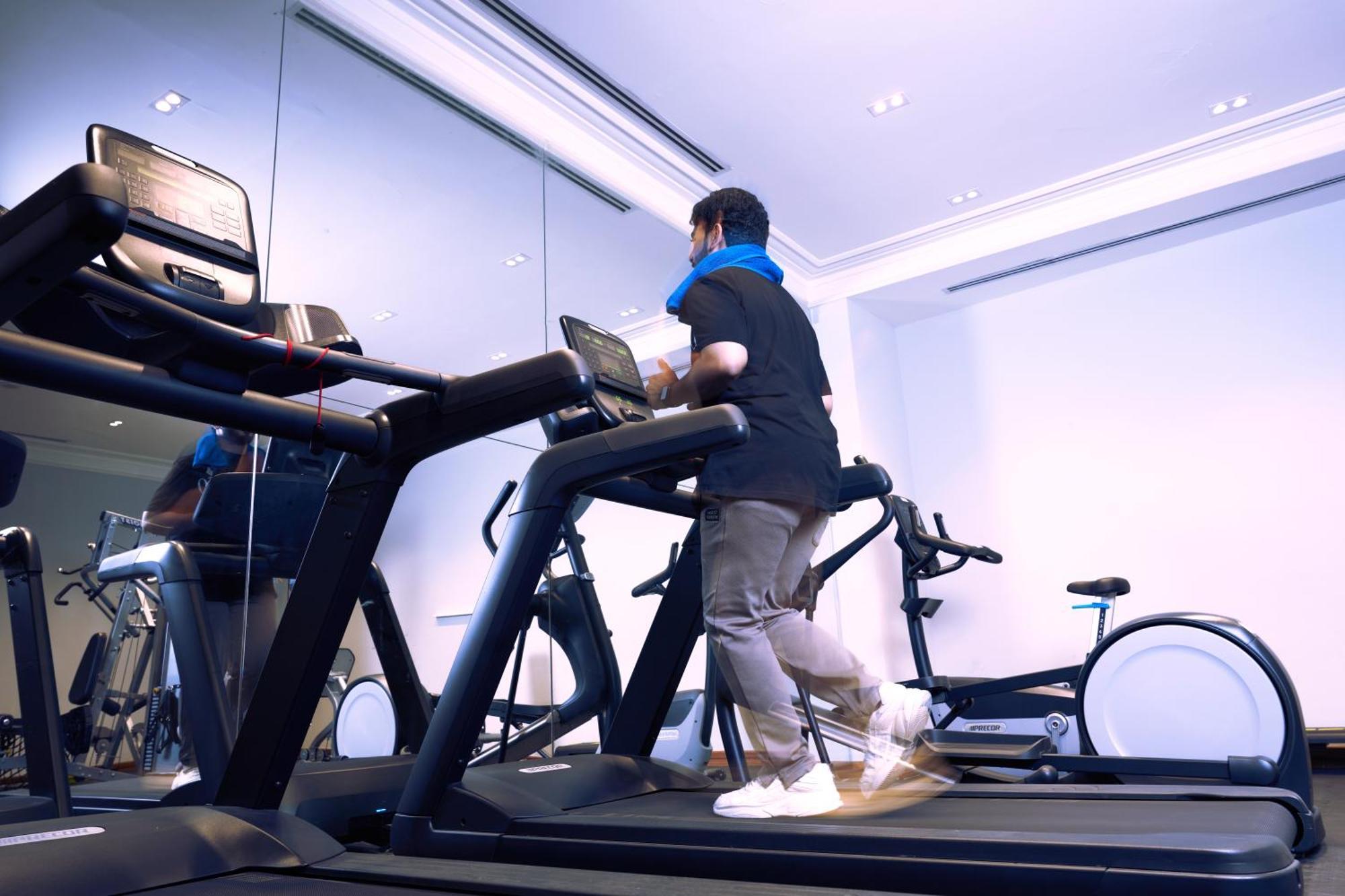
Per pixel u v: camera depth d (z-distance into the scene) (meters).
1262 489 4.04
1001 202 4.24
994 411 4.80
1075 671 3.09
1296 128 3.74
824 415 1.66
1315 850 1.42
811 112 3.50
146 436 1.63
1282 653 3.88
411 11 2.78
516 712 2.30
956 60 3.24
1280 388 4.07
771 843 1.19
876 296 4.82
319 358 1.14
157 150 1.16
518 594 1.53
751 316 1.60
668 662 2.08
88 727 1.46
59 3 1.88
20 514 1.44
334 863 1.26
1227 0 3.01
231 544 1.72
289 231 2.29
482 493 2.36
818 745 1.47
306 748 1.91
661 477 1.80
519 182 3.08
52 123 1.82
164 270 1.09
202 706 1.51
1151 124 3.70
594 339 2.17
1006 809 1.41
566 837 1.38
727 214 1.89
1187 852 0.92
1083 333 4.61
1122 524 4.34
